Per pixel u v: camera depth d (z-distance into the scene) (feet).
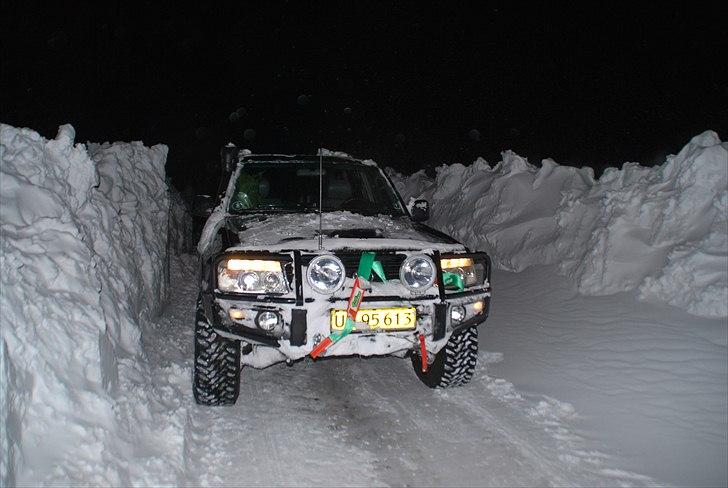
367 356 11.62
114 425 9.46
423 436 11.10
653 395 12.34
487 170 30.42
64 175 13.12
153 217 18.49
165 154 21.25
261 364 12.11
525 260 22.88
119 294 13.01
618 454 10.36
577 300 18.21
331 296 11.14
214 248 12.90
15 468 7.52
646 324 15.39
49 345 9.29
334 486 9.41
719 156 17.24
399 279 11.75
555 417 11.81
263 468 9.89
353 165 17.16
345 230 13.03
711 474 9.58
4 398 7.54
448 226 29.73
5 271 9.21
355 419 11.84
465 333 12.82
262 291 11.17
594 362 14.15
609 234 18.60
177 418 10.70
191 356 14.71
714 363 13.16
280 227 13.17
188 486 9.20
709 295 15.15
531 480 9.61
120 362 11.40
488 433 11.19
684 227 17.33
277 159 16.98
